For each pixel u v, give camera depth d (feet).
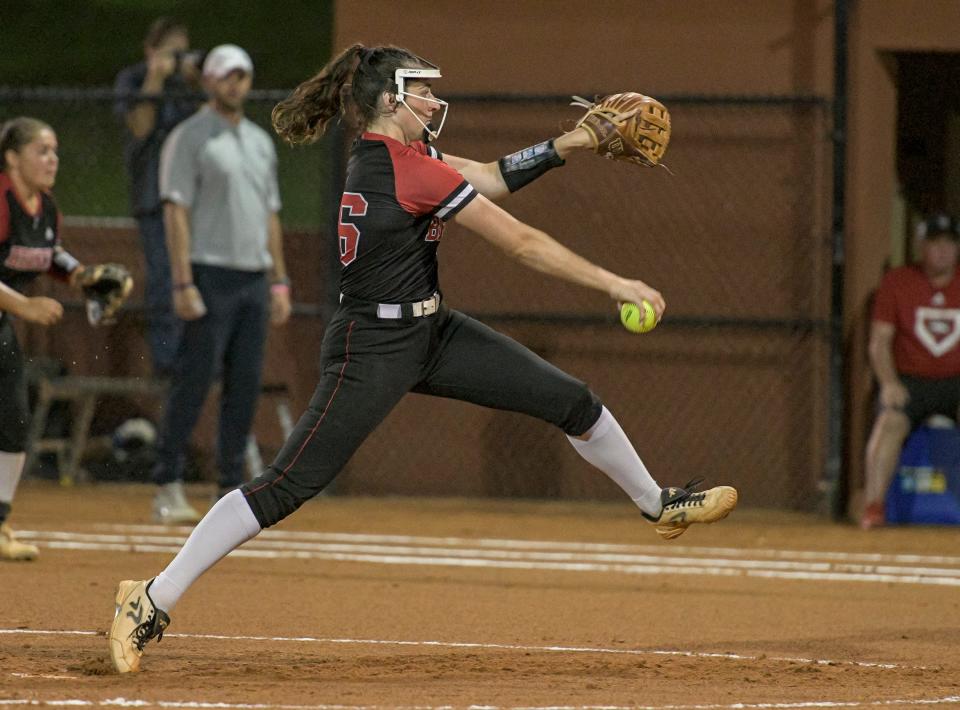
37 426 150.92
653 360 140.56
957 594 95.91
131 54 299.79
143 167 149.18
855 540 122.83
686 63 139.23
